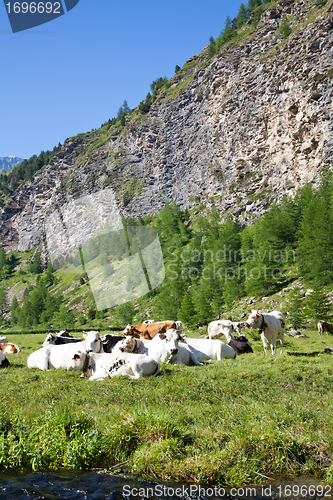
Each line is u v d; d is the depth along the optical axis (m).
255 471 5.35
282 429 6.11
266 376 9.45
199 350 13.63
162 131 152.88
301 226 67.19
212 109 133.75
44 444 5.61
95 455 5.63
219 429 6.22
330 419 6.52
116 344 12.02
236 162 112.94
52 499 4.48
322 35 86.62
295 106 89.25
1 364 11.84
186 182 137.00
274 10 127.06
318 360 12.05
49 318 56.84
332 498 4.81
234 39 141.88
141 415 6.29
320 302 42.06
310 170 86.44
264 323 15.08
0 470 5.29
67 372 9.96
